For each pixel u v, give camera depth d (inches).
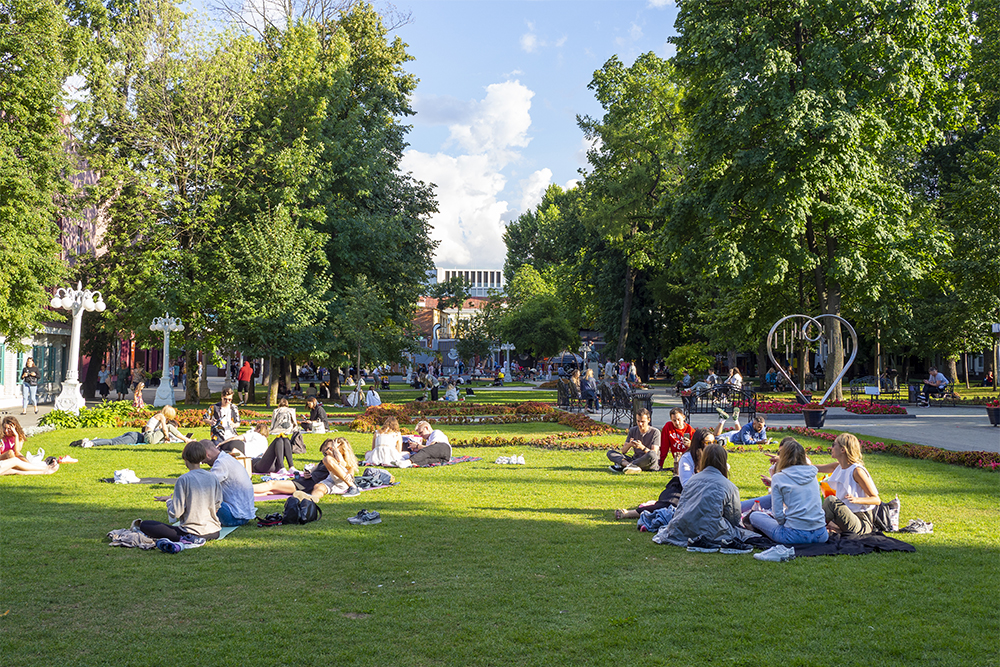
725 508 304.3
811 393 1550.2
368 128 1509.6
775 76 1008.2
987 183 1326.3
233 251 1216.2
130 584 250.2
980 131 1574.8
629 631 206.8
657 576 261.0
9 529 332.2
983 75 1373.0
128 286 1167.6
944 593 240.5
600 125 1863.9
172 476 491.8
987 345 1620.3
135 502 398.0
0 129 875.4
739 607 227.0
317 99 1379.2
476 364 3243.1
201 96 1226.0
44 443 675.4
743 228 1153.4
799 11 1028.5
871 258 1173.7
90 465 539.5
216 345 1254.3
